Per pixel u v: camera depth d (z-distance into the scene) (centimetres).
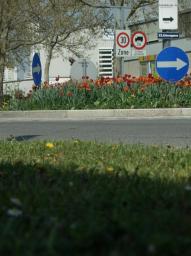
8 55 3925
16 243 363
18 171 681
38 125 1725
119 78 2220
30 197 517
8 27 3184
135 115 2020
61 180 604
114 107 2117
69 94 2164
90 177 622
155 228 390
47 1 3316
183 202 473
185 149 898
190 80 2188
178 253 338
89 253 348
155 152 853
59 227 402
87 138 1291
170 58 2070
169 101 2114
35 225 418
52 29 3359
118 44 2256
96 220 419
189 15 4516
